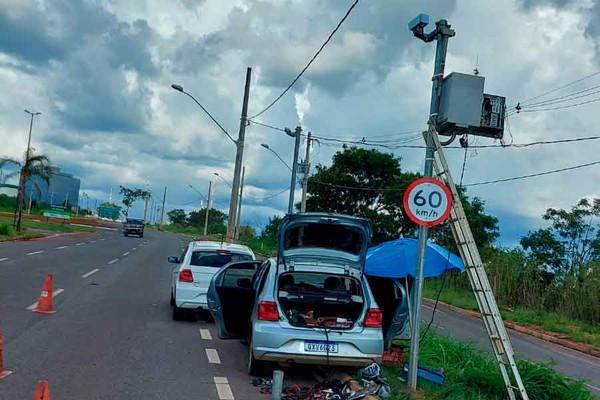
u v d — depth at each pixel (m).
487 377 8.76
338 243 9.12
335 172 41.34
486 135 8.84
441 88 8.82
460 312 25.20
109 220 118.38
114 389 7.56
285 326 8.34
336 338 8.30
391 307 10.03
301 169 32.59
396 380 8.73
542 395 8.63
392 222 39.38
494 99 8.74
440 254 10.27
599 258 30.11
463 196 37.38
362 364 8.38
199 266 13.20
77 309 13.70
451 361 10.65
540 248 32.00
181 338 11.31
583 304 24.86
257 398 7.66
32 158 45.25
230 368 9.20
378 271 10.16
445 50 8.86
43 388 5.75
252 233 65.94
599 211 31.80
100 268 24.38
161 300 16.42
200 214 129.12
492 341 8.15
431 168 8.87
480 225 36.81
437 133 8.87
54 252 30.72
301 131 31.92
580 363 15.87
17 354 9.02
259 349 8.29
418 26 9.09
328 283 9.90
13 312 12.57
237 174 28.89
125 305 14.96
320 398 7.62
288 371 9.26
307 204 41.81
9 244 33.66
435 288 32.53
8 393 7.01
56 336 10.53
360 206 40.88
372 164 40.94
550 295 26.97
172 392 7.63
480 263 8.33
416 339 8.47
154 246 49.44
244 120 28.97
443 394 8.25
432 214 8.52
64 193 124.38
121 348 10.02
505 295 27.95
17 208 48.88
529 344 18.44
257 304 8.57
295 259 9.09
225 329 9.62
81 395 7.20
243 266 10.57
